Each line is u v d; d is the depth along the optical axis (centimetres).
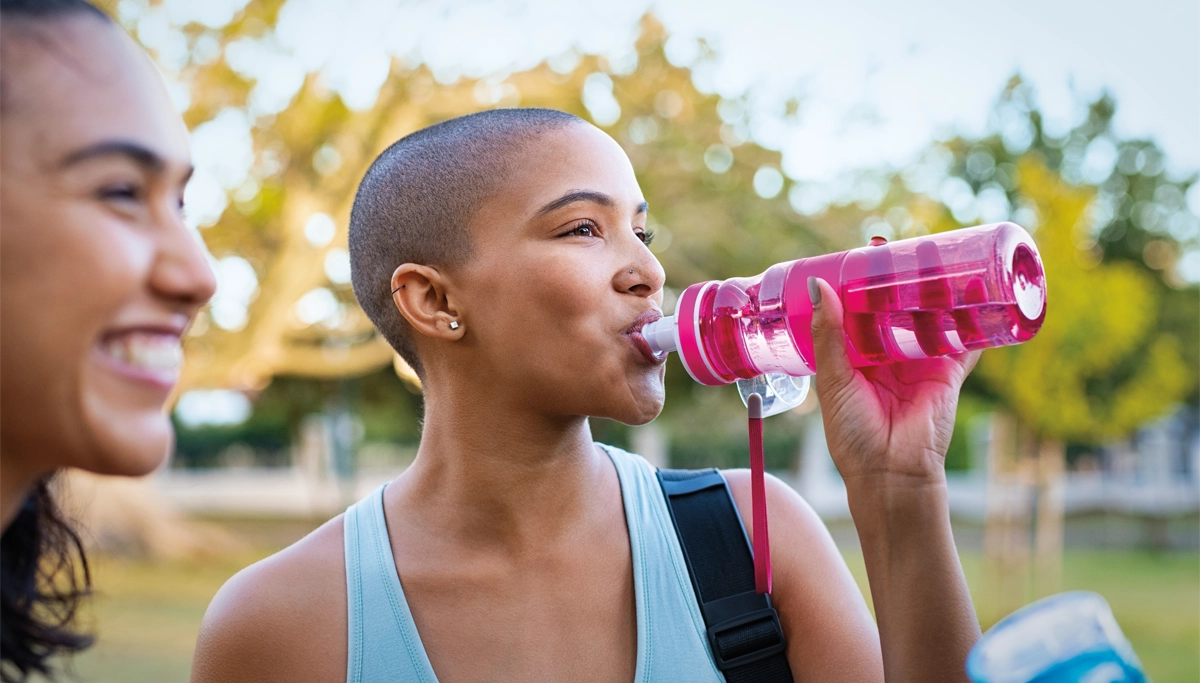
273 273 840
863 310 125
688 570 134
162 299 83
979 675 90
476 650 129
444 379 138
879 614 118
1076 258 844
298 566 135
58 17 80
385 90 810
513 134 134
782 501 145
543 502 134
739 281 138
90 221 78
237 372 869
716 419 1706
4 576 94
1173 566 1188
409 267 136
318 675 129
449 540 135
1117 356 866
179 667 688
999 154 1103
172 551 1221
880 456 120
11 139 76
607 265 130
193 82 799
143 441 81
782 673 130
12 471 81
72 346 77
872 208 1012
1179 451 1770
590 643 131
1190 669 674
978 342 121
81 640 100
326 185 838
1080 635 90
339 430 1738
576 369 128
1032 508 1152
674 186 989
